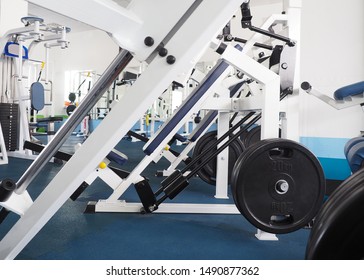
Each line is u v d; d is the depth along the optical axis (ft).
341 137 11.19
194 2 2.57
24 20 10.32
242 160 4.20
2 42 10.94
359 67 11.05
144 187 5.76
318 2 11.32
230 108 6.23
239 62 4.48
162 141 5.63
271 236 4.85
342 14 11.13
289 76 5.04
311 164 4.32
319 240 1.62
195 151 7.86
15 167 10.64
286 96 5.37
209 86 5.52
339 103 6.19
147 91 2.64
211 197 7.49
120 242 4.58
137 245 4.49
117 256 4.09
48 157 3.20
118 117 2.69
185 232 5.09
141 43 2.55
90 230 5.04
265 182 4.25
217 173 7.41
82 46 27.02
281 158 4.26
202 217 5.94
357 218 1.56
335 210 1.61
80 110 3.12
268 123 4.58
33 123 13.48
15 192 3.19
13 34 10.82
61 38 10.74
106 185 8.40
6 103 12.64
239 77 7.88
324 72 11.39
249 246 4.58
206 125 9.29
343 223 1.58
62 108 27.96
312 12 11.40
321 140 11.37
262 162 4.21
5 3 13.10
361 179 1.66
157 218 5.78
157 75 2.62
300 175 4.31
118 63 2.94
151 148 5.59
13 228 3.04
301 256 4.25
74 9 2.03
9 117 12.78
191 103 5.53
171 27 2.53
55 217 5.64
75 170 2.78
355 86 5.75
